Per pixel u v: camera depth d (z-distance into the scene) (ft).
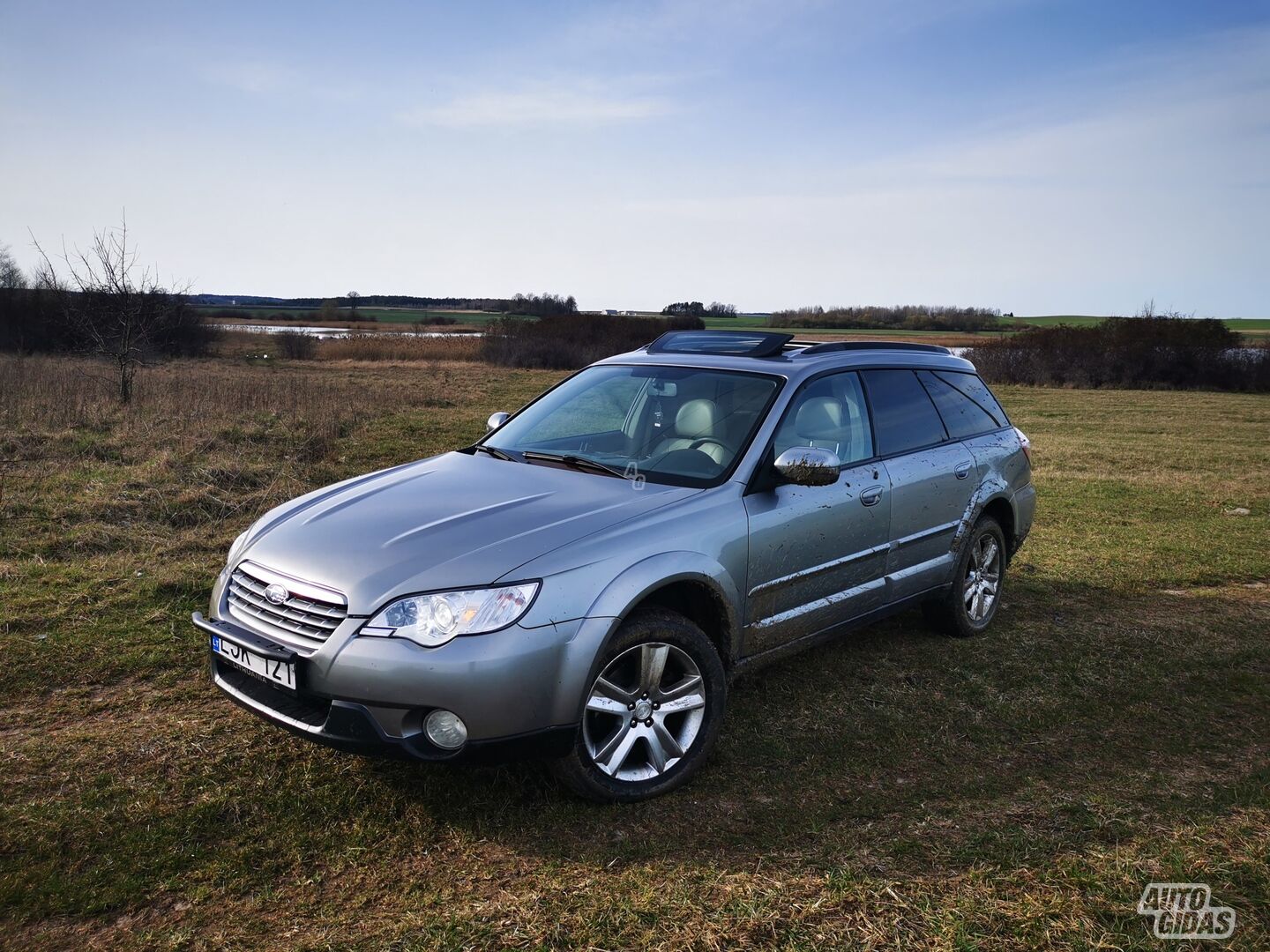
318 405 49.21
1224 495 33.83
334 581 9.74
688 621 10.94
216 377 70.74
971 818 10.26
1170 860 9.27
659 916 8.30
